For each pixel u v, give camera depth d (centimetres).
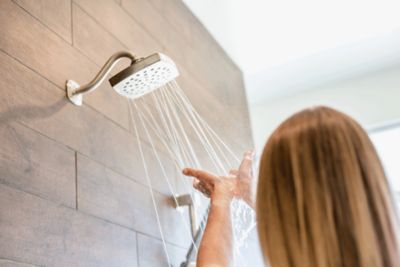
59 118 110
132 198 127
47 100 108
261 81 304
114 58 112
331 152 48
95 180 115
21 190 94
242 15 225
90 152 117
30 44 108
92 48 131
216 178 78
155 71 105
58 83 114
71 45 122
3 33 102
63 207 103
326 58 283
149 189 137
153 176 141
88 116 121
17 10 108
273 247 48
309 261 45
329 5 227
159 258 130
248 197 76
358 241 44
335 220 45
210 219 72
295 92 323
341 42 267
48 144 105
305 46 265
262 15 227
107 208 116
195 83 192
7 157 94
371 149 50
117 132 130
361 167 48
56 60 115
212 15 218
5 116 96
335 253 44
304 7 227
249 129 239
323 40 262
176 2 198
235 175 80
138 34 159
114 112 132
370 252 44
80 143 115
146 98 150
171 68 106
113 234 115
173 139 159
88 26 132
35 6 114
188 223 150
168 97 165
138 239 124
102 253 110
